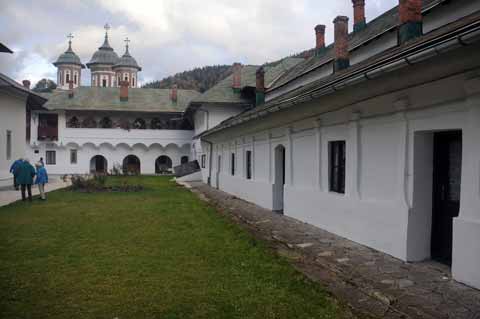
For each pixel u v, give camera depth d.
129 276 6.72
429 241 7.56
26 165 17.17
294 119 12.23
